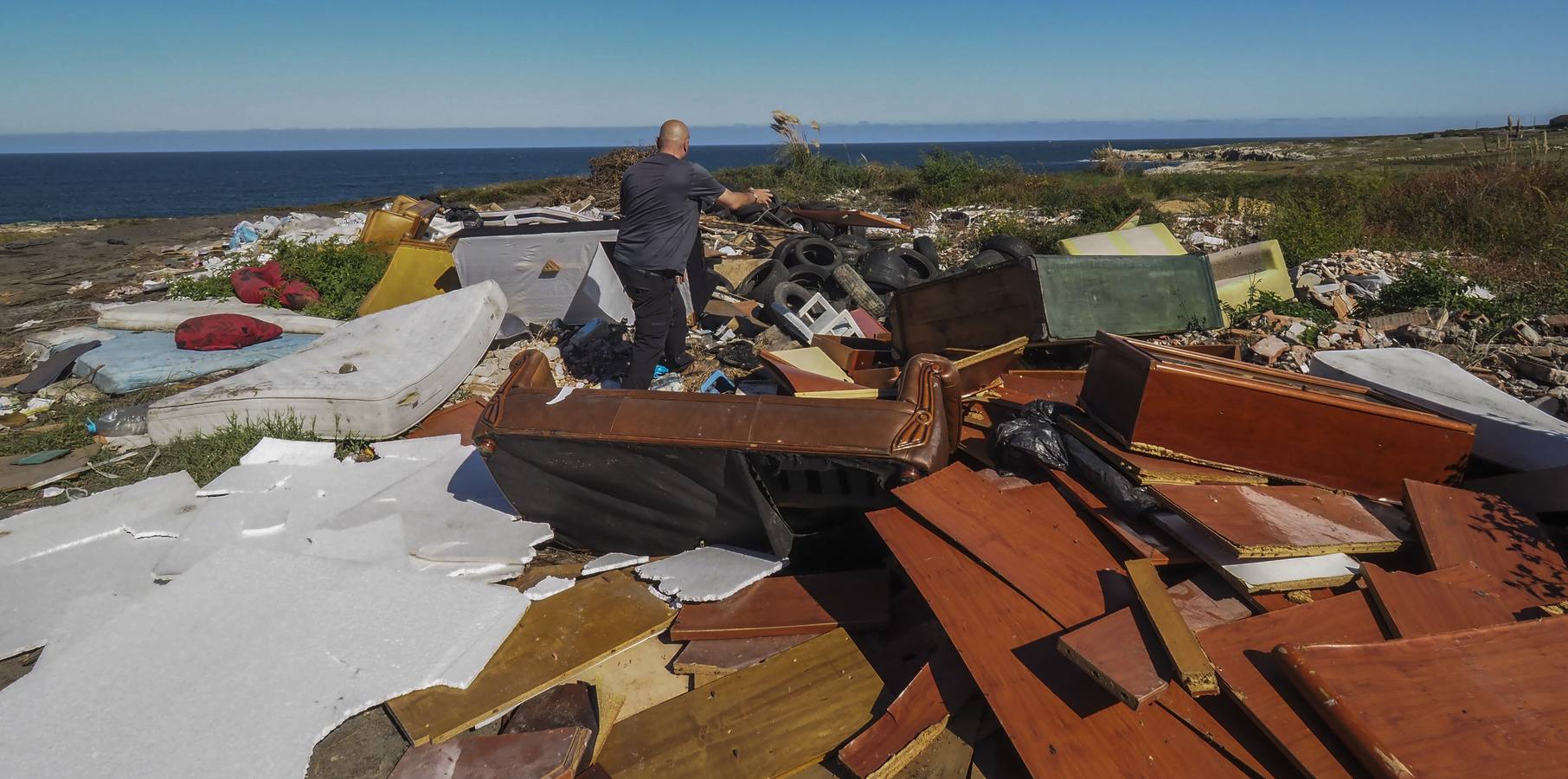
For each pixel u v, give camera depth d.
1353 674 2.16
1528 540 2.88
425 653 3.03
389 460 4.85
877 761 2.42
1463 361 5.62
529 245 7.86
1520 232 10.10
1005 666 2.50
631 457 3.43
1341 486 3.25
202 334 7.13
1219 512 2.85
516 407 3.63
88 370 6.84
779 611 3.21
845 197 22.56
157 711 2.75
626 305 7.75
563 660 3.08
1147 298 4.91
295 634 3.10
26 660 3.30
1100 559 2.90
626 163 22.42
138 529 4.11
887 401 3.29
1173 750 2.19
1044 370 4.80
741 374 6.46
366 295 9.02
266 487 4.42
